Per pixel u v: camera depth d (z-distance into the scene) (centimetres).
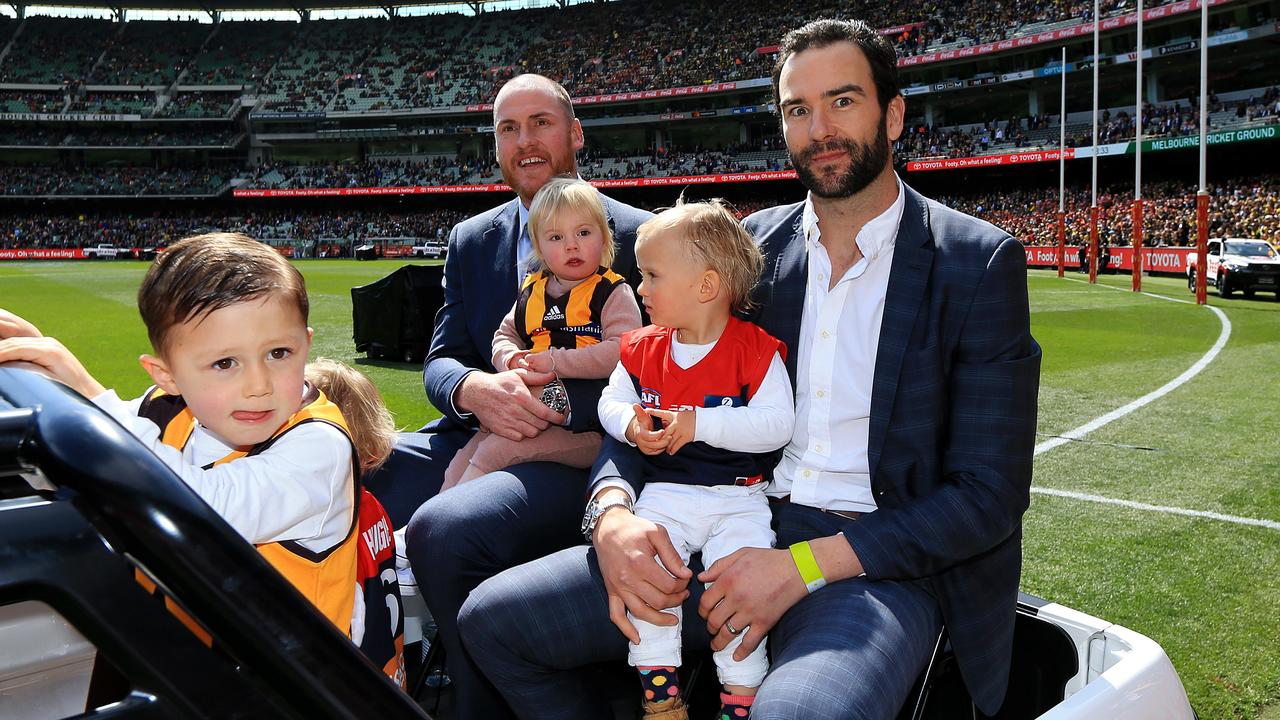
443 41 6500
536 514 246
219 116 6081
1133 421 778
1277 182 3506
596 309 278
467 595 229
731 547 215
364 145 6400
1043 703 213
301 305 151
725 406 222
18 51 6225
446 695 263
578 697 210
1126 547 472
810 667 175
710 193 5578
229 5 6562
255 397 145
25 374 82
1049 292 2227
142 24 6575
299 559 155
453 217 6016
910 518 203
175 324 140
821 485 233
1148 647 189
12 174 5962
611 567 198
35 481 80
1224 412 805
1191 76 4400
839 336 231
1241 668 338
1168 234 3020
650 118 5669
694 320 222
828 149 224
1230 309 1744
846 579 206
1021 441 213
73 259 5203
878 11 5281
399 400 874
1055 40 4347
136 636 67
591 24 6259
